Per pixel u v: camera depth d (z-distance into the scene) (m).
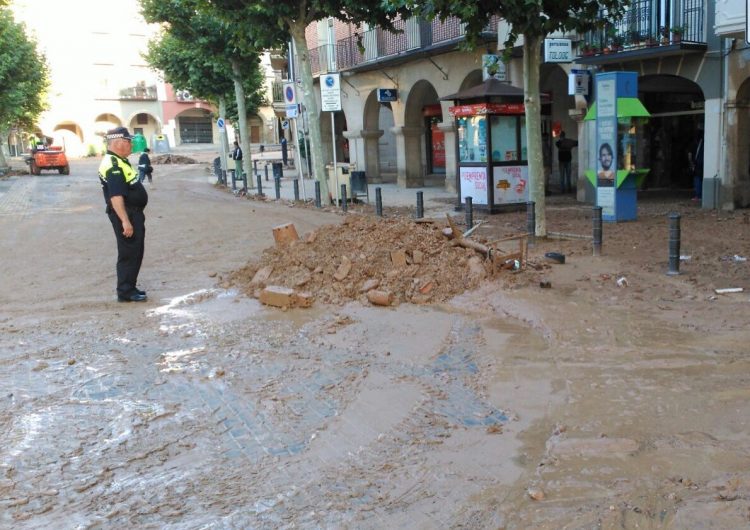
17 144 62.16
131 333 7.23
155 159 48.16
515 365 5.88
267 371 6.00
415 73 24.14
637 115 13.32
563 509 3.60
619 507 3.57
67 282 9.64
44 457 4.46
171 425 4.93
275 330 7.23
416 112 25.28
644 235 11.84
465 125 16.02
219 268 10.38
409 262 8.70
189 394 5.52
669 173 20.86
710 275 8.62
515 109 15.34
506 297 7.92
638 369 5.59
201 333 7.18
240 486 4.04
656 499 3.62
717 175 15.49
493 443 4.45
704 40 15.38
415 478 4.05
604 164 13.70
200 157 54.41
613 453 4.17
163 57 34.22
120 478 4.18
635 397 5.02
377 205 15.69
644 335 6.43
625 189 13.66
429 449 4.42
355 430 4.75
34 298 8.79
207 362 6.27
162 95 63.94
